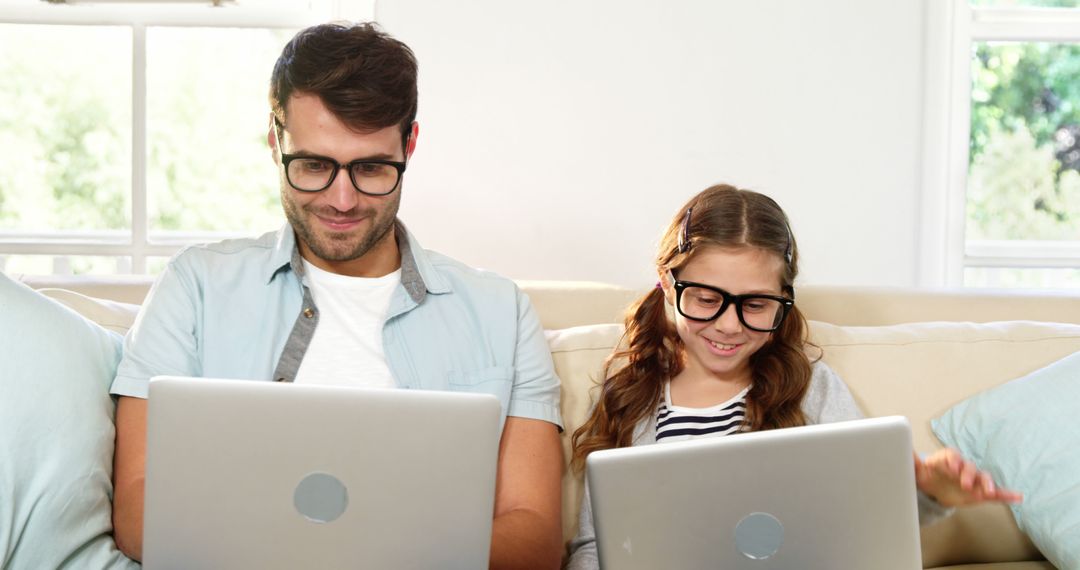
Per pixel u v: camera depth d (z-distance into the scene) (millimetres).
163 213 2701
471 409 1055
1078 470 1563
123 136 2684
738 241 1559
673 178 2582
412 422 1049
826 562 1071
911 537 1084
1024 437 1618
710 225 1577
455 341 1599
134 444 1405
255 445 1044
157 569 1062
